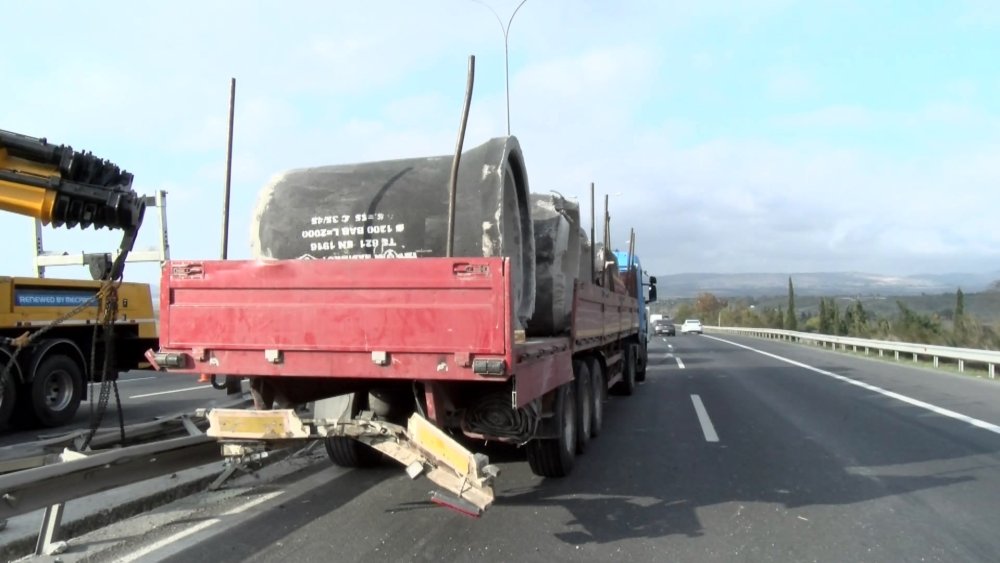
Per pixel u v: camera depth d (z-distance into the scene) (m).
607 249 12.09
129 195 5.57
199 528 5.80
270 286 5.41
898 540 5.64
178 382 18.16
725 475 7.79
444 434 5.20
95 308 11.64
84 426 11.17
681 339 50.16
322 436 5.54
